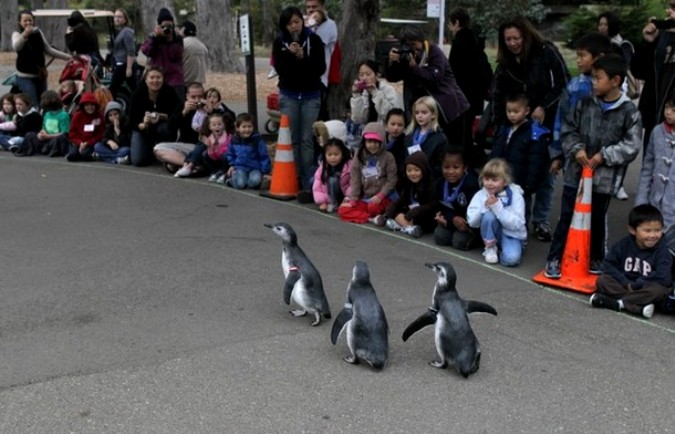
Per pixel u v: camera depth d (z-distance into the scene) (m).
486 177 5.91
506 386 3.97
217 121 8.54
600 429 3.59
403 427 3.56
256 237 6.53
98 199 7.78
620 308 5.04
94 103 9.86
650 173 5.55
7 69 21.33
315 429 3.52
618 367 4.23
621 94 5.39
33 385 3.84
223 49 20.05
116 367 4.06
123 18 12.22
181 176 8.86
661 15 20.98
